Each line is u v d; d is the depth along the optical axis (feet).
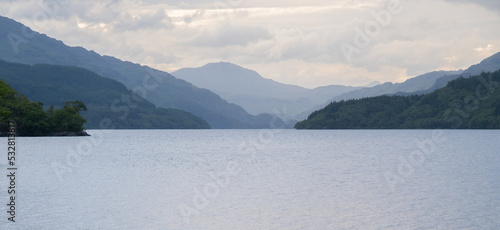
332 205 177.78
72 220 154.92
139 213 165.07
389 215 160.45
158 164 359.25
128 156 449.06
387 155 448.24
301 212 165.37
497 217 157.48
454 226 146.51
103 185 234.58
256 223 150.41
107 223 150.92
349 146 624.59
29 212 166.30
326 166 336.08
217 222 152.05
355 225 147.74
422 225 147.64
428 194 201.57
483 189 214.28
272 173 288.51
